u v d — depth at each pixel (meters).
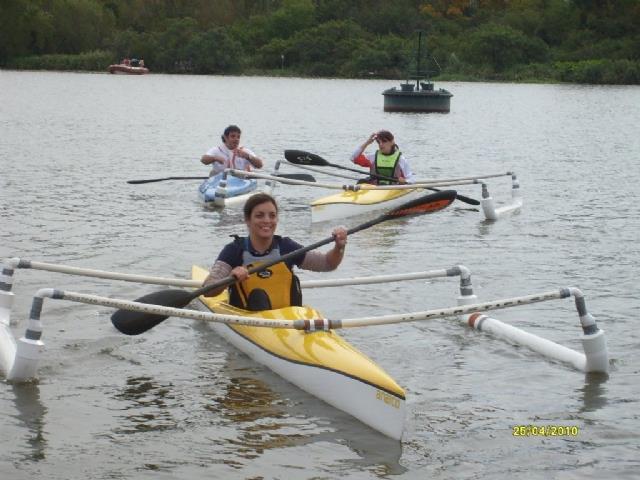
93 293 9.91
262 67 98.12
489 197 15.15
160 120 39.06
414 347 8.44
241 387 7.36
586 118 45.75
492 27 96.19
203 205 16.08
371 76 92.31
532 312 9.53
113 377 7.54
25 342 7.31
